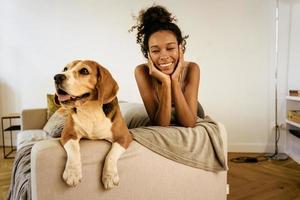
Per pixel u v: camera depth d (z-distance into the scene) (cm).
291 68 301
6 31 339
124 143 100
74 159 90
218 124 124
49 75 340
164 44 121
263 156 297
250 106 315
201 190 114
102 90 97
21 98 345
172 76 121
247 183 216
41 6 334
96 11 329
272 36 305
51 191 89
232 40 312
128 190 101
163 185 107
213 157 116
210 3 312
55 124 208
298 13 294
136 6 325
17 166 142
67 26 333
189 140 113
